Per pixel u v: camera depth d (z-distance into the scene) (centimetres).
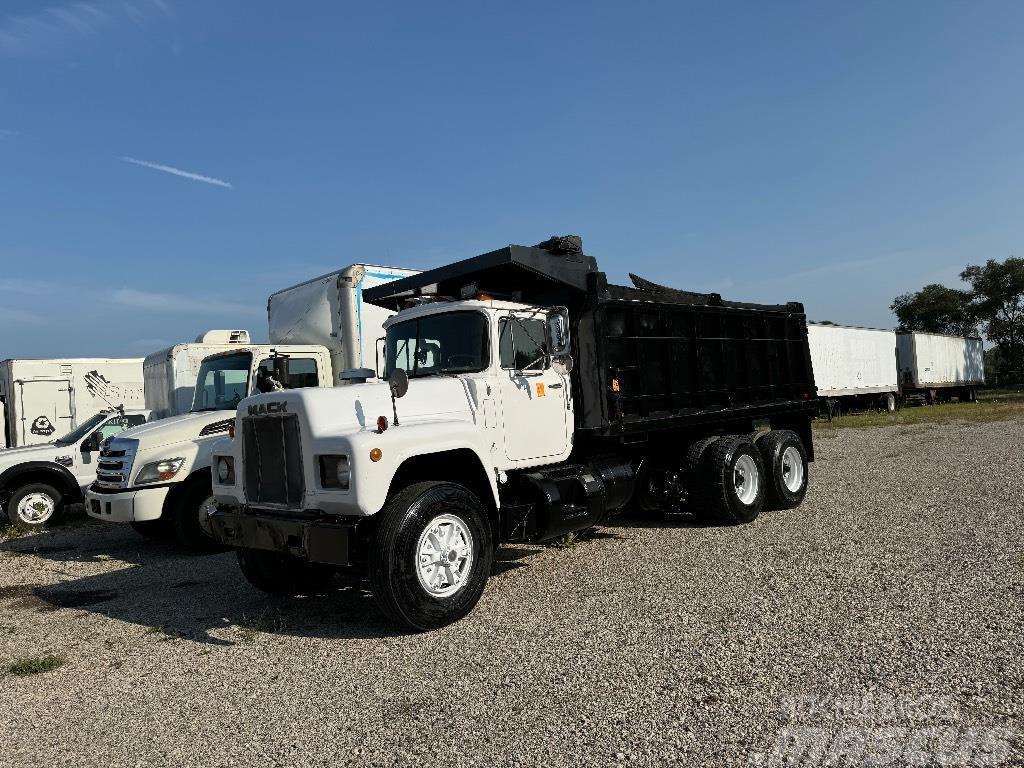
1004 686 366
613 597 566
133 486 839
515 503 630
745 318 956
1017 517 759
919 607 494
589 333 730
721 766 307
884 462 1318
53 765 351
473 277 732
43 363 1770
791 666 407
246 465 581
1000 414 2627
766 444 920
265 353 912
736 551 698
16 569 841
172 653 509
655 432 824
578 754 324
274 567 634
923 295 7188
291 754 344
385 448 509
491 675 424
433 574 520
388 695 405
